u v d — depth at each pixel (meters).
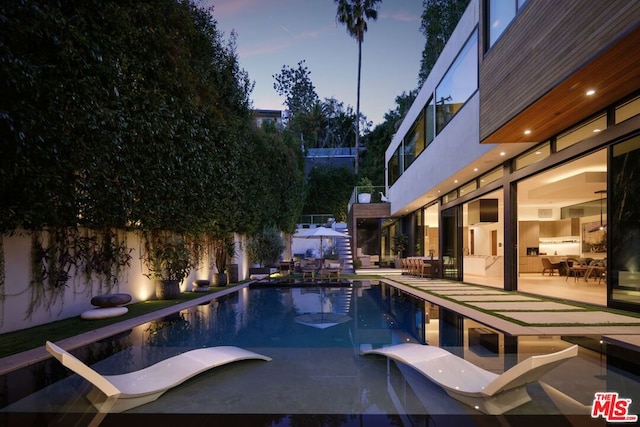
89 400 2.29
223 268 10.75
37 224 4.53
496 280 11.65
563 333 3.96
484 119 7.01
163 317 5.47
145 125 6.01
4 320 4.32
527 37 5.49
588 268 10.77
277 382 2.64
